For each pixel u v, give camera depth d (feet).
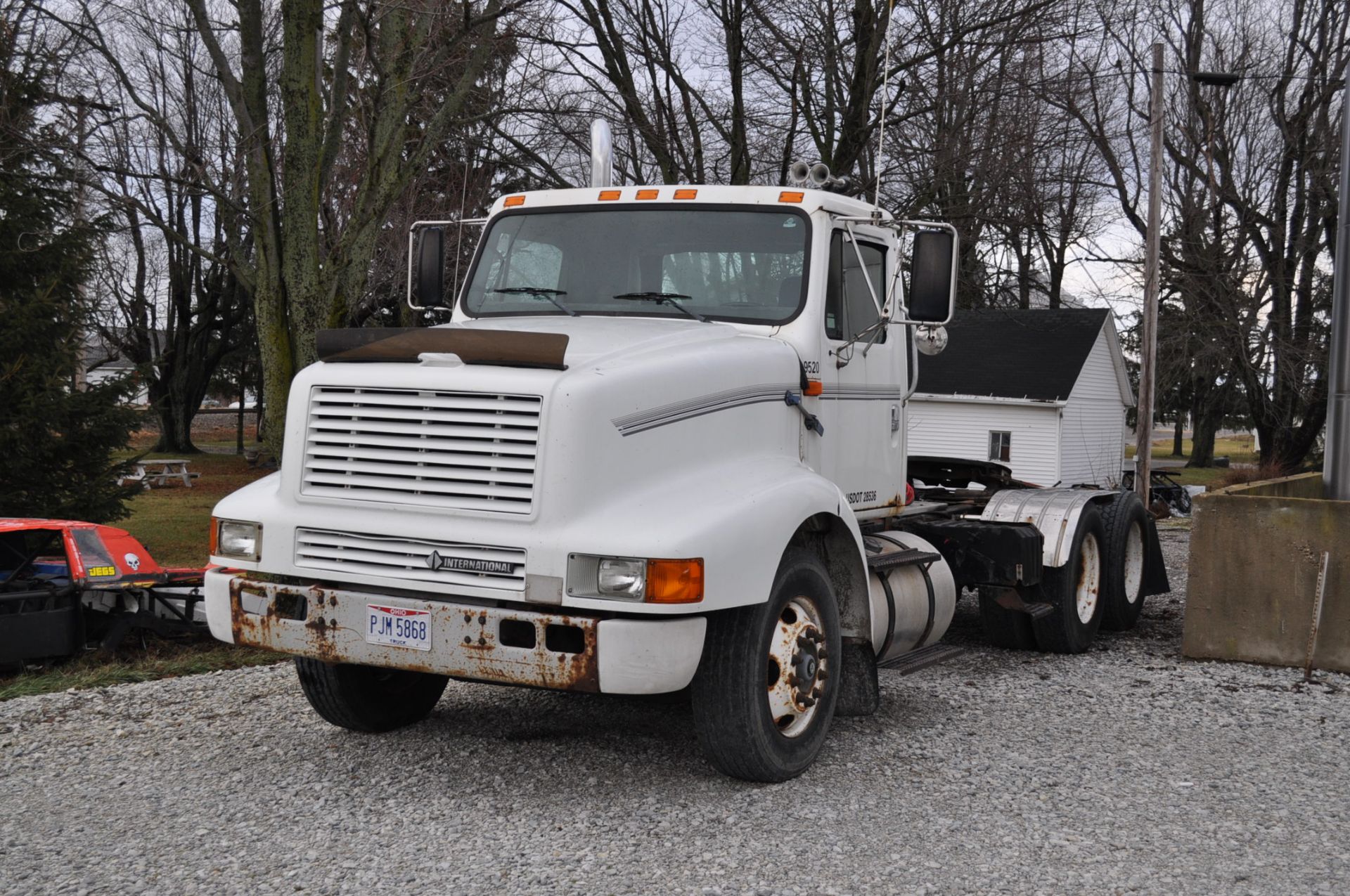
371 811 15.49
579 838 14.55
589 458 14.80
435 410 15.38
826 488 17.49
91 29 48.01
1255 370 100.53
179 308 140.97
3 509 39.73
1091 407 121.19
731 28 58.29
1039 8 55.31
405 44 43.32
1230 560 25.96
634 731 19.49
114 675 22.93
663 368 15.93
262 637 16.30
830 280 19.52
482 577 14.96
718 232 19.45
